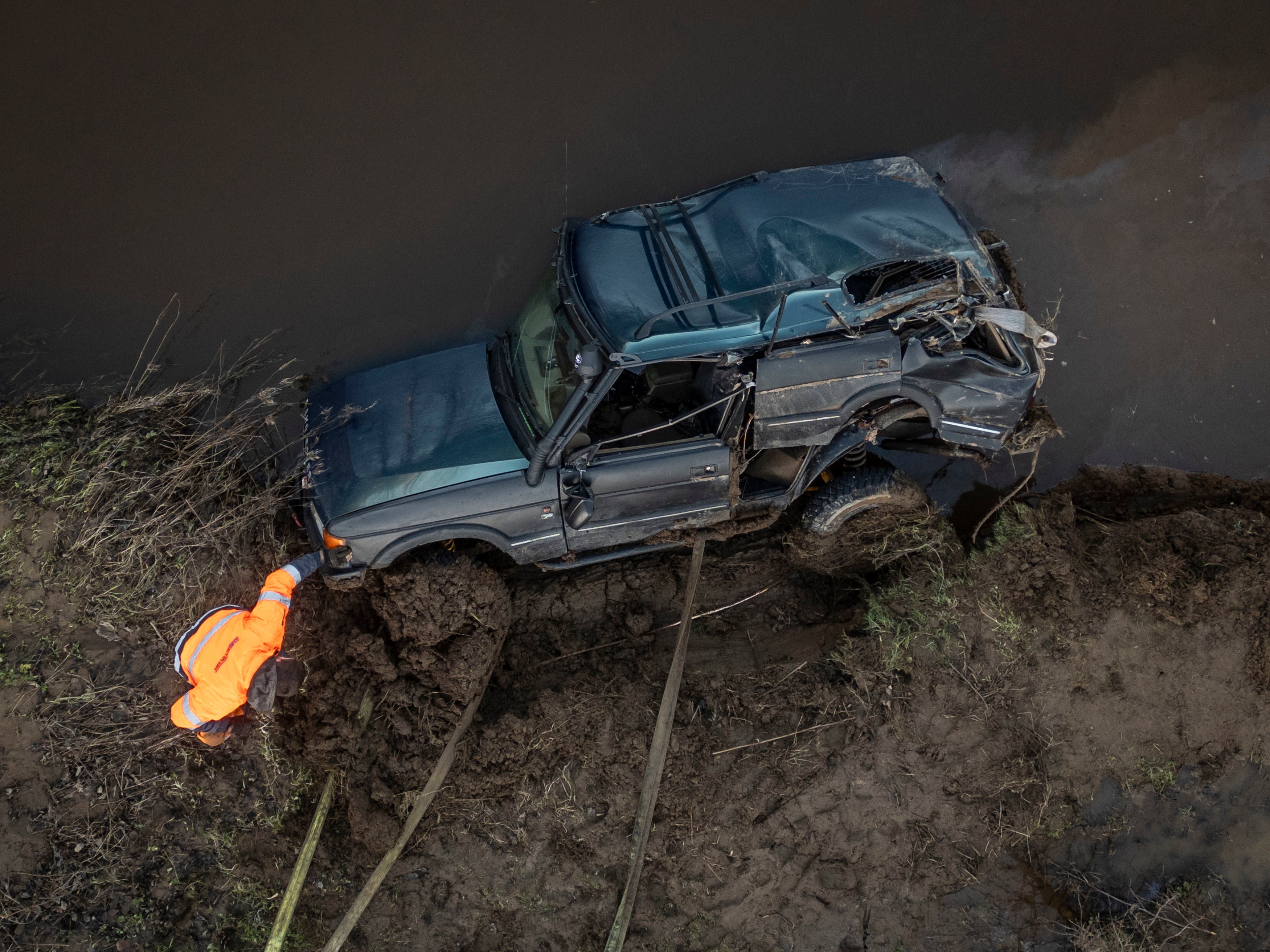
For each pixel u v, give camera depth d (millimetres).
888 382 4754
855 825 5324
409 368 5391
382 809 5098
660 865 5246
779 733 5410
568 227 5320
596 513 4926
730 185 5332
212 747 4969
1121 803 5477
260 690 4102
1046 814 5410
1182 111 6695
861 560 5781
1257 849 5441
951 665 5441
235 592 5176
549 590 5742
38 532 4945
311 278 6379
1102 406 6215
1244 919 5305
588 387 4387
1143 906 5301
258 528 5383
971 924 5258
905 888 5305
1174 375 6254
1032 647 5484
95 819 4699
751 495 5223
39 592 4859
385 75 6836
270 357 6160
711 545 5938
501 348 5387
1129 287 6375
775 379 4594
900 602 5570
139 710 4844
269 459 5758
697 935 5188
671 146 6637
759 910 5238
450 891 5168
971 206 6531
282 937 4750
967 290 4703
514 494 4770
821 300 4559
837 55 6832
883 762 5367
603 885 5219
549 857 5234
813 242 4789
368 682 5223
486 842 5230
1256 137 6637
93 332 6117
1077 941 5191
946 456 5848
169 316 6215
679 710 5422
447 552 5207
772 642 5711
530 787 5281
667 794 5285
